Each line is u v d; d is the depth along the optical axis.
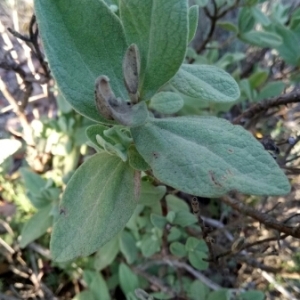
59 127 0.20
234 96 0.10
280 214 0.19
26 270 0.21
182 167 0.08
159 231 0.18
